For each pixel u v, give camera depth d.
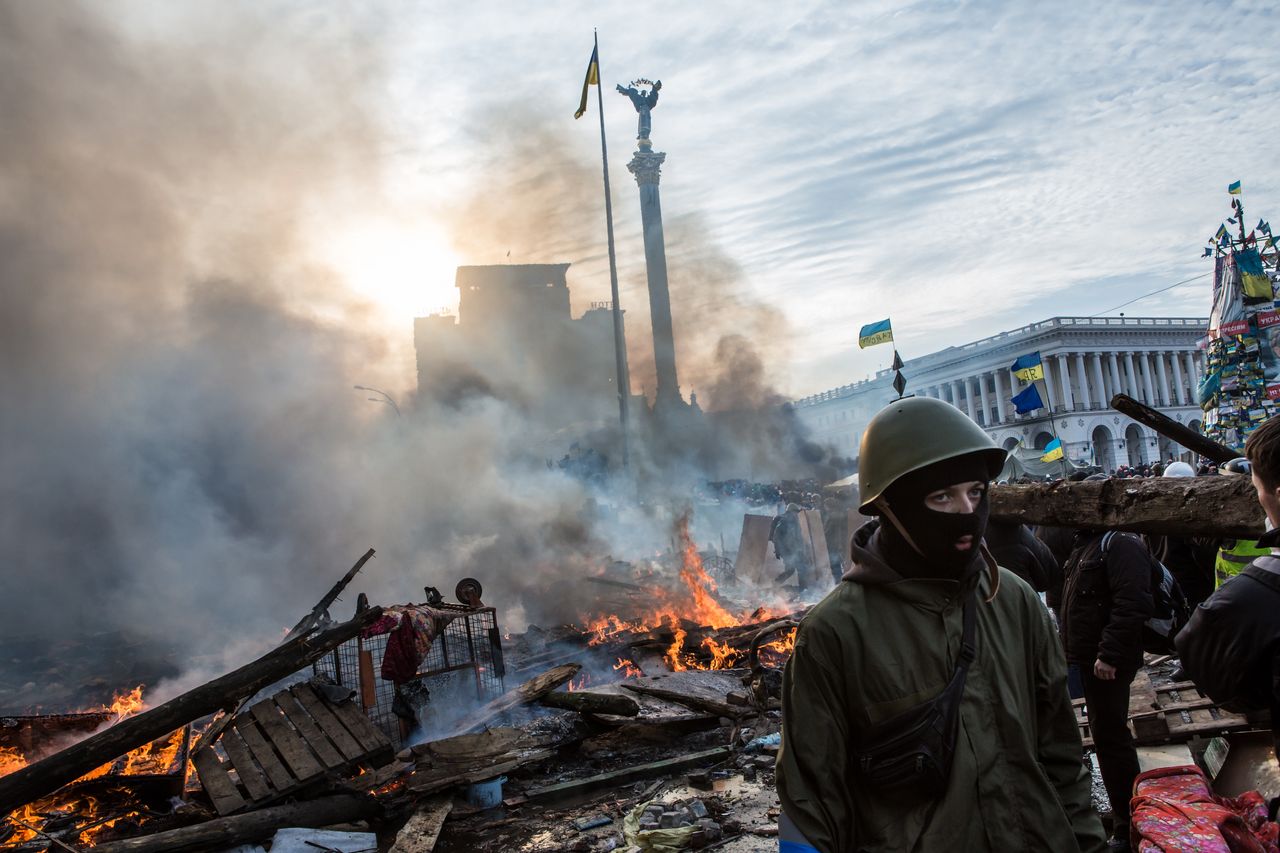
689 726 6.91
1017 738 1.83
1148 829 2.63
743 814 5.00
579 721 7.03
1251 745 4.22
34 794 4.82
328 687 6.35
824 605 1.96
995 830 1.76
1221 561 4.58
